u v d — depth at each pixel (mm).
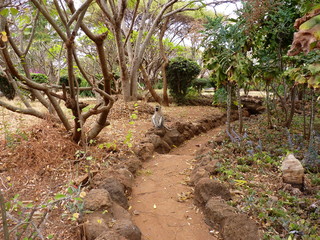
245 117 11633
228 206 3490
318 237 2684
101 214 3207
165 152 7469
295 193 3893
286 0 6414
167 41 16906
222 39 6582
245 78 6379
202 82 17938
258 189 4055
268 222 3119
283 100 8031
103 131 7465
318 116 9508
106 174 4449
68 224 3203
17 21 6711
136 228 3141
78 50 14789
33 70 18953
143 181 4910
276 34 6559
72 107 4934
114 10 10180
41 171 4543
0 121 6941
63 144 5207
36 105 10711
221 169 4695
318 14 1460
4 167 4543
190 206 4016
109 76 4965
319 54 4332
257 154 5371
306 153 5090
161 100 14984
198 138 9406
